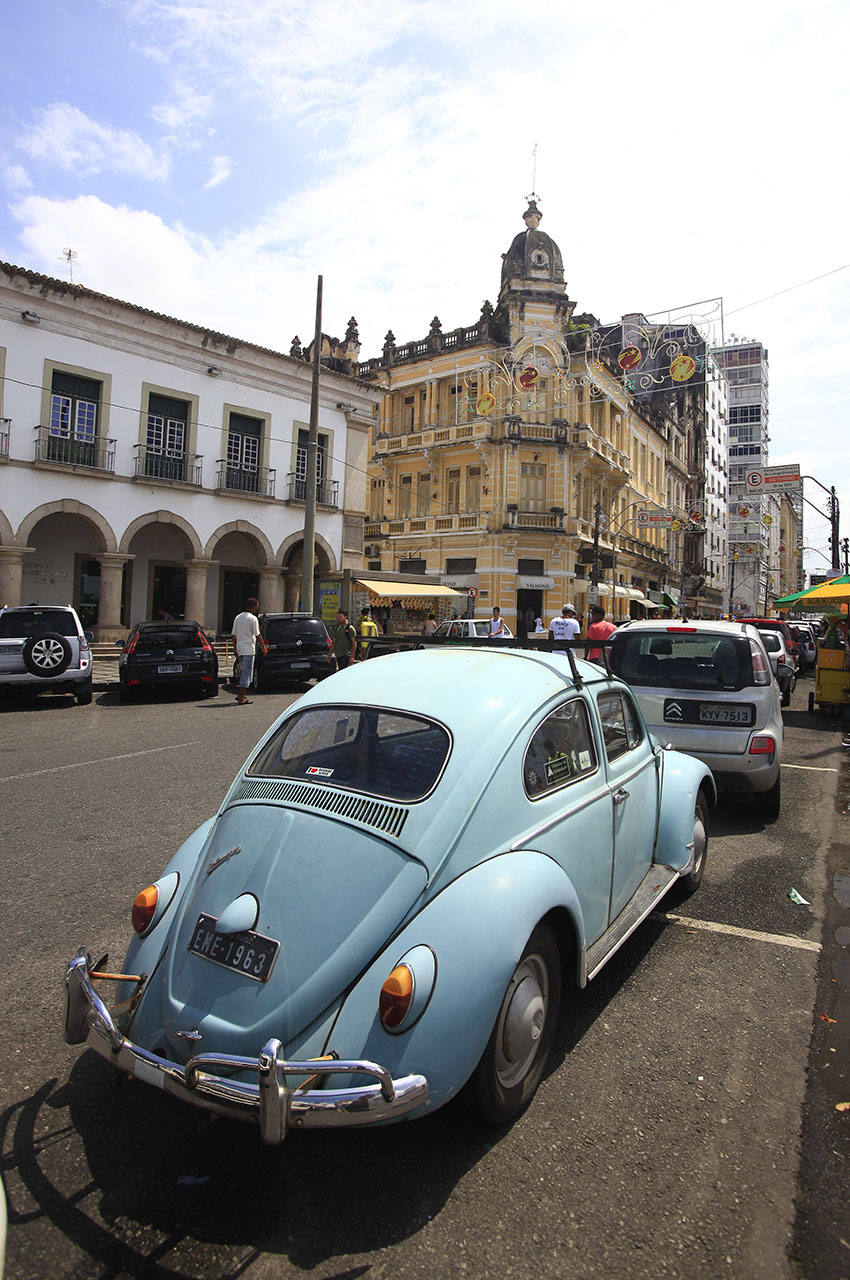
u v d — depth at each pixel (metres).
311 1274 1.96
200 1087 2.08
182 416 21.28
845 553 34.84
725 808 6.79
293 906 2.34
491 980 2.27
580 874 3.02
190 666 13.55
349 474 25.33
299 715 3.10
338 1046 2.14
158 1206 2.19
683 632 6.47
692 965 3.77
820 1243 2.07
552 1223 2.13
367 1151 2.42
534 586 31.19
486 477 31.66
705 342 17.78
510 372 31.16
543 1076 2.82
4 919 4.15
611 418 37.38
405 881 2.37
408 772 2.66
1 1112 2.60
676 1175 2.33
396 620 31.55
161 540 23.14
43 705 12.81
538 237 32.03
